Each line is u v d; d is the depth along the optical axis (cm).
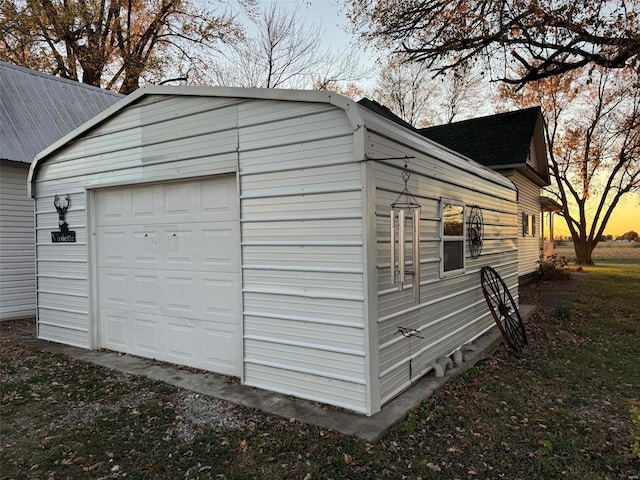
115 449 296
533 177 1341
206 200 447
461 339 528
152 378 432
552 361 518
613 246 2920
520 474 270
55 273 597
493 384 431
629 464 283
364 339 329
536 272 1497
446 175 485
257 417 336
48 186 598
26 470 273
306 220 358
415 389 388
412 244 391
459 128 1328
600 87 1898
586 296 1047
